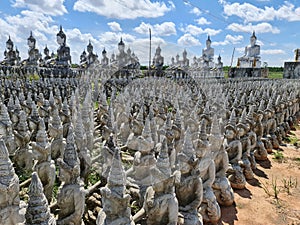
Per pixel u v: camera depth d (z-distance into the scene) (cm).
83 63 3416
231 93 1889
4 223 442
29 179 671
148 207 504
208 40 3803
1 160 439
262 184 1003
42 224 383
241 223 757
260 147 1232
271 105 1420
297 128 1912
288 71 4388
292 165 1202
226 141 965
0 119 811
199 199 613
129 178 589
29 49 3125
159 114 977
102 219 460
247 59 4716
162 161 499
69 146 505
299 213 817
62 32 3058
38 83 1895
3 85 1752
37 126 876
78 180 514
